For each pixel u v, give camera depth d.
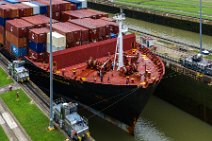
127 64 36.97
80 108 37.62
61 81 36.59
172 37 67.75
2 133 29.05
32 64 40.09
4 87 37.66
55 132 28.92
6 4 49.50
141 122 39.03
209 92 38.91
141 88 31.42
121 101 32.94
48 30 40.81
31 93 36.12
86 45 38.94
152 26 80.50
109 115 35.34
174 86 43.69
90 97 35.28
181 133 37.25
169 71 44.09
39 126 29.95
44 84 40.72
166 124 39.00
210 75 39.72
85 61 39.28
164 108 43.28
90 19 45.94
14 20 44.53
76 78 34.75
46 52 40.19
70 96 37.72
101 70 35.31
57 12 49.16
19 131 29.39
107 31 42.47
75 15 47.56
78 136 27.33
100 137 34.44
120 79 33.91
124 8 90.94
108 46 40.50
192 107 41.62
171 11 83.31
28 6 47.34
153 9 86.44
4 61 46.34
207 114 39.59
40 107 33.16
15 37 41.78
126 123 34.25
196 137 36.62
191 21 71.81
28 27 41.19
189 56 45.56
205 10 84.38
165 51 50.34
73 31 38.94
